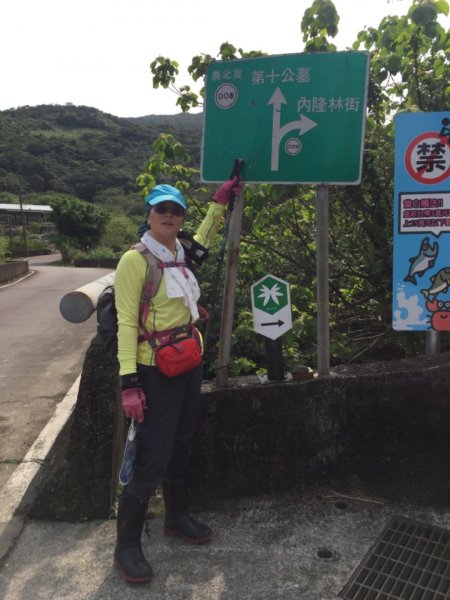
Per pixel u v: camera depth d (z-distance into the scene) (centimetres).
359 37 388
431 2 324
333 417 273
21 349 738
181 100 427
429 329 287
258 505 270
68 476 268
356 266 417
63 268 3112
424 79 372
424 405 266
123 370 203
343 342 421
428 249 281
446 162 272
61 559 237
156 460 217
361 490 275
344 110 255
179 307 215
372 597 208
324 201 270
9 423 444
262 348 453
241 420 272
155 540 248
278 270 442
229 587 215
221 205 262
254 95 262
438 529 246
